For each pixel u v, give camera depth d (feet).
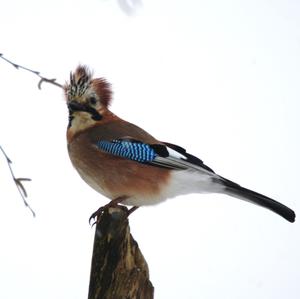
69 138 27.17
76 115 26.96
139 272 21.03
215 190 26.37
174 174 26.30
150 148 26.21
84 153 26.63
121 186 26.30
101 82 27.32
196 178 26.30
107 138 26.37
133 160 26.20
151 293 21.18
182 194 26.63
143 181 26.20
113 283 20.92
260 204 26.08
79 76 27.04
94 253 21.30
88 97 26.96
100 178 26.58
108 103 27.35
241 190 26.16
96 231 21.35
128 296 20.76
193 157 26.66
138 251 21.34
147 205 26.84
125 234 21.16
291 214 25.80
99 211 25.46
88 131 26.81
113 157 26.27
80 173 27.14
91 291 21.08
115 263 21.03
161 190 26.37
